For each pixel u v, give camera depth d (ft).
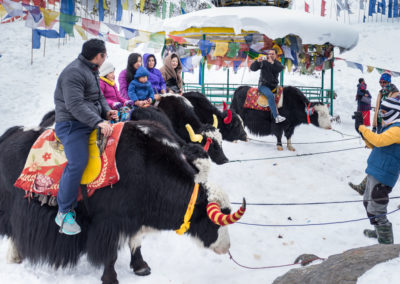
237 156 24.77
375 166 13.30
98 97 10.32
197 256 12.85
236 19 30.01
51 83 45.06
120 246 10.10
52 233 9.91
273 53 25.46
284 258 12.94
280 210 17.30
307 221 16.22
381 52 70.79
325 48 37.86
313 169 22.85
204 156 10.21
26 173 9.88
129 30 18.39
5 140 11.03
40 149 10.01
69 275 11.07
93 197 9.78
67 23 15.96
